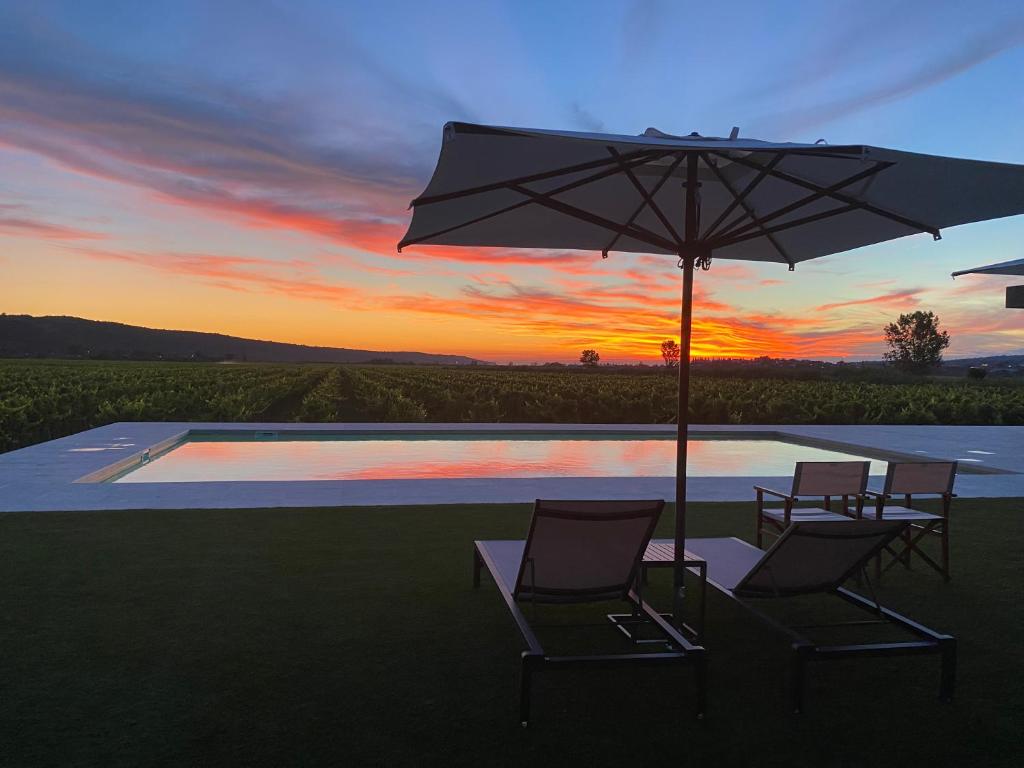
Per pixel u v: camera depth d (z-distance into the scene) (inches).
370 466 429.1
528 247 179.6
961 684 121.2
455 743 98.6
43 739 97.2
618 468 435.5
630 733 102.9
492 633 140.1
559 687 117.4
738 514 257.4
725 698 115.3
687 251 130.6
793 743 101.0
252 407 702.5
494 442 561.3
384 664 124.3
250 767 91.3
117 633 135.6
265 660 124.7
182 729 100.6
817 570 128.2
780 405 739.4
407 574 176.9
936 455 434.9
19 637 132.9
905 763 96.1
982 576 185.8
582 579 128.7
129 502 255.6
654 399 782.5
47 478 305.3
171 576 171.3
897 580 182.9
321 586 166.1
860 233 162.7
